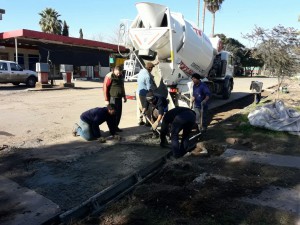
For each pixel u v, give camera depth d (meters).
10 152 6.13
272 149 6.32
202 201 3.93
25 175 5.00
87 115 6.88
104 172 5.16
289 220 3.51
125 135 7.47
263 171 5.07
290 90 18.89
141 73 7.83
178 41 8.84
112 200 4.03
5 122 8.96
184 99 9.10
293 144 6.67
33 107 11.68
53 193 4.34
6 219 3.61
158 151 6.32
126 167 5.41
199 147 6.40
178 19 9.02
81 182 4.74
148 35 8.49
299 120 7.59
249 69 49.50
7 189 4.46
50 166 5.40
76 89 19.06
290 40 10.97
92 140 7.04
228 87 15.58
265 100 13.91
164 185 4.48
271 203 3.93
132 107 11.96
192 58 9.79
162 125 6.09
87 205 3.81
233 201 3.97
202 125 7.72
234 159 5.63
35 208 3.89
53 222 3.61
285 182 4.61
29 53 31.03
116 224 3.51
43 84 18.41
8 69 19.19
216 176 4.85
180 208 3.82
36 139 7.08
